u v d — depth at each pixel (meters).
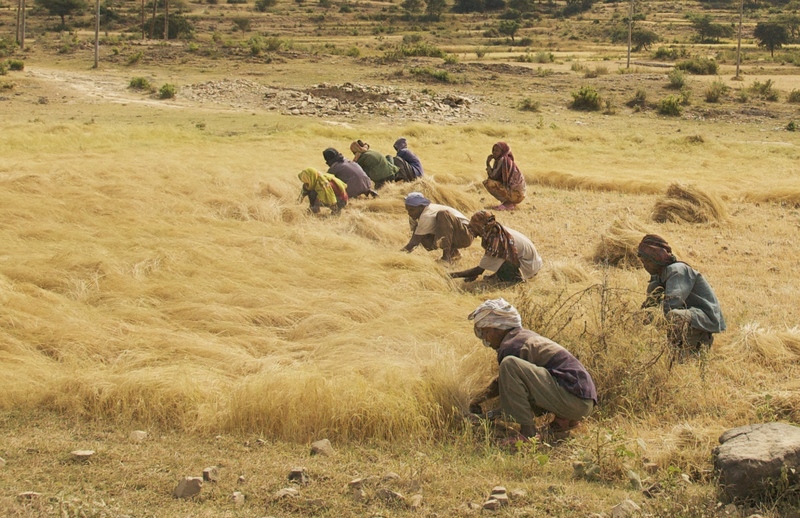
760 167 20.39
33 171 14.46
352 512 4.44
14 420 5.62
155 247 9.91
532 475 5.00
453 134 24.94
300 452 5.28
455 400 5.91
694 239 11.70
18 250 9.74
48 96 35.50
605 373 6.18
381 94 35.44
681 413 6.02
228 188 13.69
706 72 50.72
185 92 37.31
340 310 7.89
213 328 7.50
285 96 35.81
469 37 101.75
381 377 6.10
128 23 97.31
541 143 24.00
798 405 5.89
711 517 4.33
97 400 5.81
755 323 7.39
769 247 11.21
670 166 20.31
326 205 12.45
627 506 4.39
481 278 9.56
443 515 4.41
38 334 7.09
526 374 5.49
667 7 139.38
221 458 5.13
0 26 94.75
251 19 115.06
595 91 36.19
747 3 140.38
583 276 9.30
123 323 7.36
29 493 4.45
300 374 5.97
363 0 143.62
